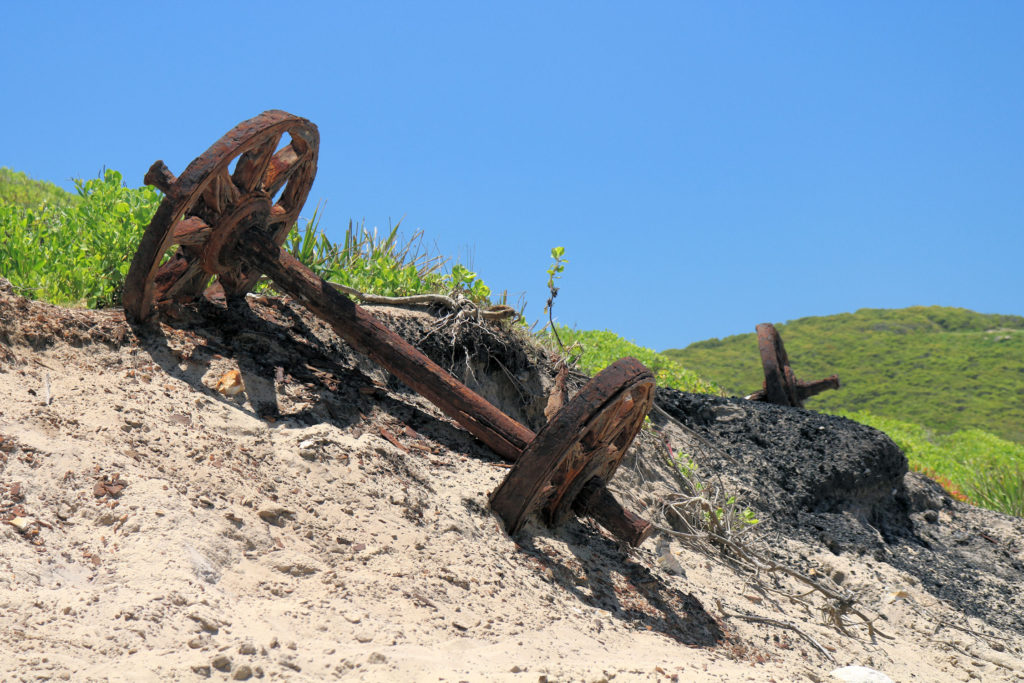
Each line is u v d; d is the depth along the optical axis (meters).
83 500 3.13
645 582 4.72
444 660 2.92
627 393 4.16
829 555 6.65
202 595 2.84
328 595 3.18
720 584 5.34
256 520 3.45
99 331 4.44
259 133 4.36
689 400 8.52
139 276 4.39
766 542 6.63
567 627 3.73
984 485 11.45
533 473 4.25
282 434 4.28
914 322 59.78
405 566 3.57
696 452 7.68
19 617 2.47
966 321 59.56
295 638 2.82
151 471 3.46
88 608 2.62
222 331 5.09
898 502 8.06
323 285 4.85
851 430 8.16
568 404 4.18
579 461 4.48
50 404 3.72
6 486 3.04
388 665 2.75
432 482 4.49
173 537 3.06
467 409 4.95
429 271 7.66
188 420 4.08
